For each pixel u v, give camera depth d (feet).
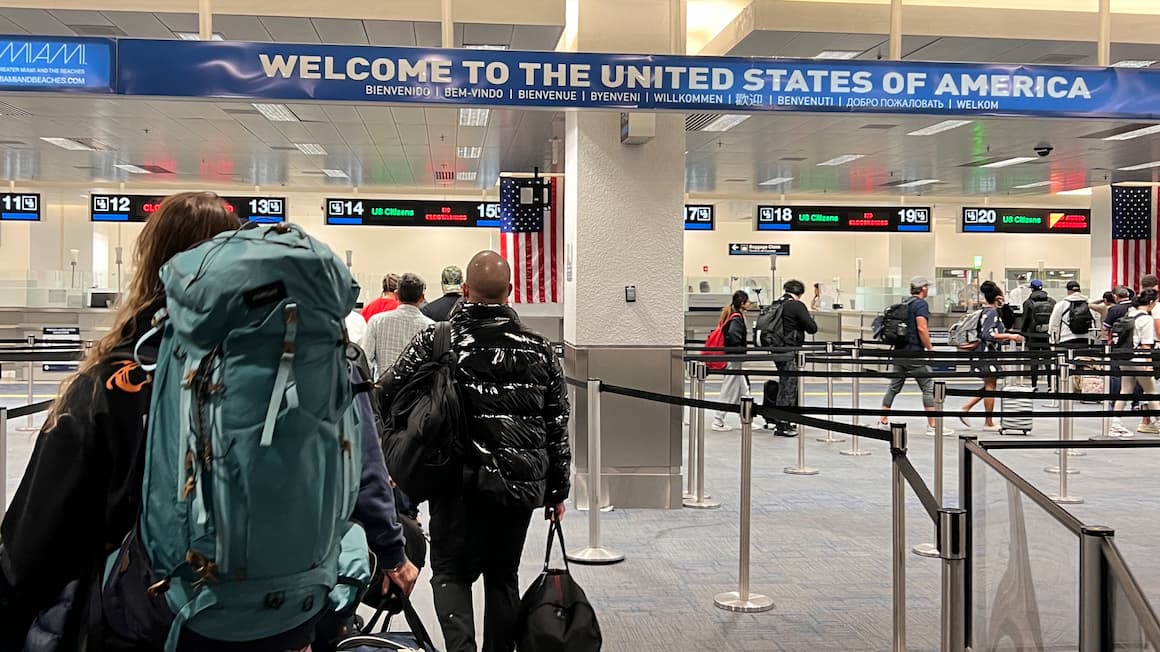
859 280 92.12
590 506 19.81
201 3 19.35
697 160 53.31
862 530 22.13
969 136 43.96
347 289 5.89
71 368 60.75
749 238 109.91
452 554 11.87
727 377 40.11
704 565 19.17
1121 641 8.09
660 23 23.75
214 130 44.47
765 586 17.78
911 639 14.94
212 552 5.49
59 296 66.13
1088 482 28.32
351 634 8.71
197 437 5.41
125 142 48.37
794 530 22.15
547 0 28.37
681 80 19.39
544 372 12.03
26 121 42.16
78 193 75.66
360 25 28.40
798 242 110.32
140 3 27.71
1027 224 66.69
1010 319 59.00
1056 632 10.21
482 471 11.46
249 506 5.46
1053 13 30.91
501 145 47.37
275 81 18.24
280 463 5.49
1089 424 42.09
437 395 11.53
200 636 5.71
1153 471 30.25
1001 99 20.22
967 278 98.58
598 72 19.16
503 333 11.90
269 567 5.63
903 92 19.95
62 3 27.63
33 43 17.66
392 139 46.42
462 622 11.51
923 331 39.29
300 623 5.96
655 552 20.15
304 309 5.54
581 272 23.89
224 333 5.42
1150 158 50.06
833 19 30.14
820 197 74.95
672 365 24.21
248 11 27.71
